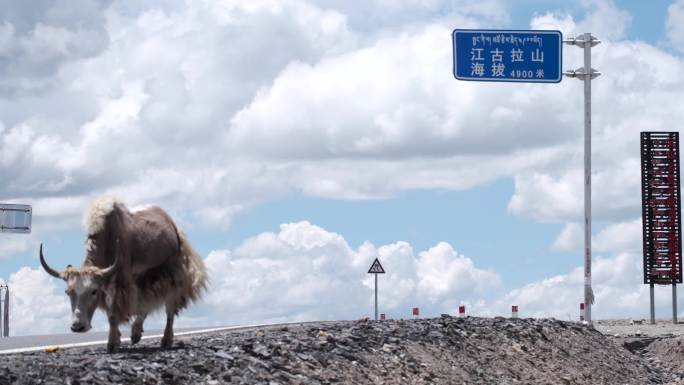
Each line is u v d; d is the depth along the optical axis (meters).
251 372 11.11
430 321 17.72
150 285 13.62
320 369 12.05
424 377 13.46
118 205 13.19
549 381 15.84
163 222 13.77
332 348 13.14
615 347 20.78
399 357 13.84
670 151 33.28
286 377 11.29
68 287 12.32
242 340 13.65
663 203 32.84
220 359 11.34
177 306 13.88
